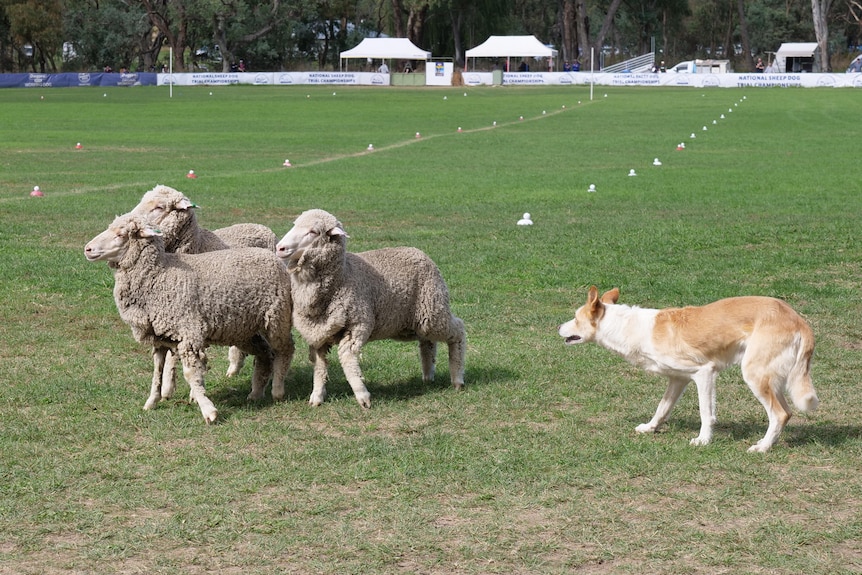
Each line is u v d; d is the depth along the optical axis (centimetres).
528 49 9500
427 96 7550
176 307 871
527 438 825
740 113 5600
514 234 1880
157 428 854
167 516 671
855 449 789
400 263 951
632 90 8244
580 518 664
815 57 10381
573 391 966
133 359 1086
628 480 733
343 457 777
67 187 2572
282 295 922
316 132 4544
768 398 768
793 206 2234
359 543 627
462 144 3972
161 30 10038
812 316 1259
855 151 3591
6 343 1142
